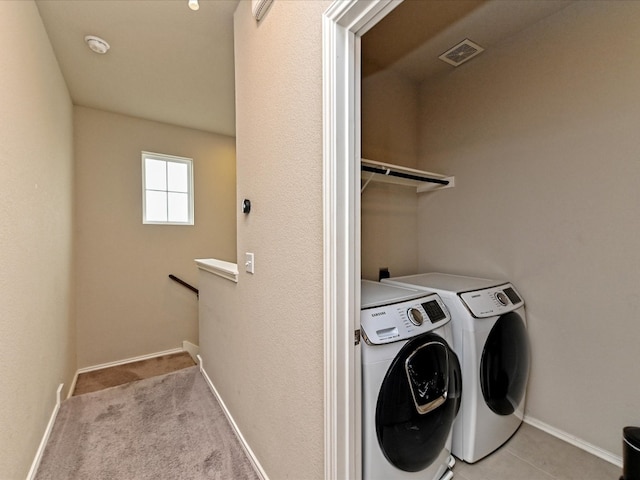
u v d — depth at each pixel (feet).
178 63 7.44
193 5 5.50
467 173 6.93
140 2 5.51
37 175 5.66
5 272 4.17
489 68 6.48
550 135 5.62
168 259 11.50
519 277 6.09
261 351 4.81
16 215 4.60
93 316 10.15
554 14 5.48
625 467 4.28
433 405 4.16
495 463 4.96
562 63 5.43
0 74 4.14
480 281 6.15
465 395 4.84
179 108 10.04
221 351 6.80
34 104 5.50
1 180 4.11
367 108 6.92
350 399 3.31
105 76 8.03
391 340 3.77
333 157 3.11
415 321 4.17
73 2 5.50
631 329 4.80
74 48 6.83
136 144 10.80
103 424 6.20
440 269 7.50
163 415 6.51
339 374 3.22
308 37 3.52
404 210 7.68
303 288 3.69
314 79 3.43
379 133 7.14
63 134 7.98
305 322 3.67
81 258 9.90
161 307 11.39
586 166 5.20
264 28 4.56
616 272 4.93
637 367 4.75
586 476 4.71
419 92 7.89
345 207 3.20
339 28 3.10
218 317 6.99
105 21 5.97
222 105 9.82
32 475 4.84
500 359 5.15
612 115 4.91
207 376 7.92
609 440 5.00
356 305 3.36
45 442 5.60
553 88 5.56
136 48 6.84
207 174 12.22
